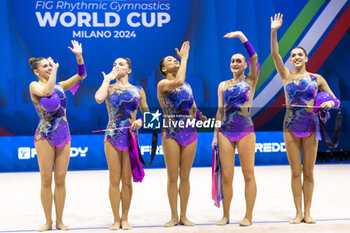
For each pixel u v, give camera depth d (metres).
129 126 7.96
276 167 17.89
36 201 11.10
